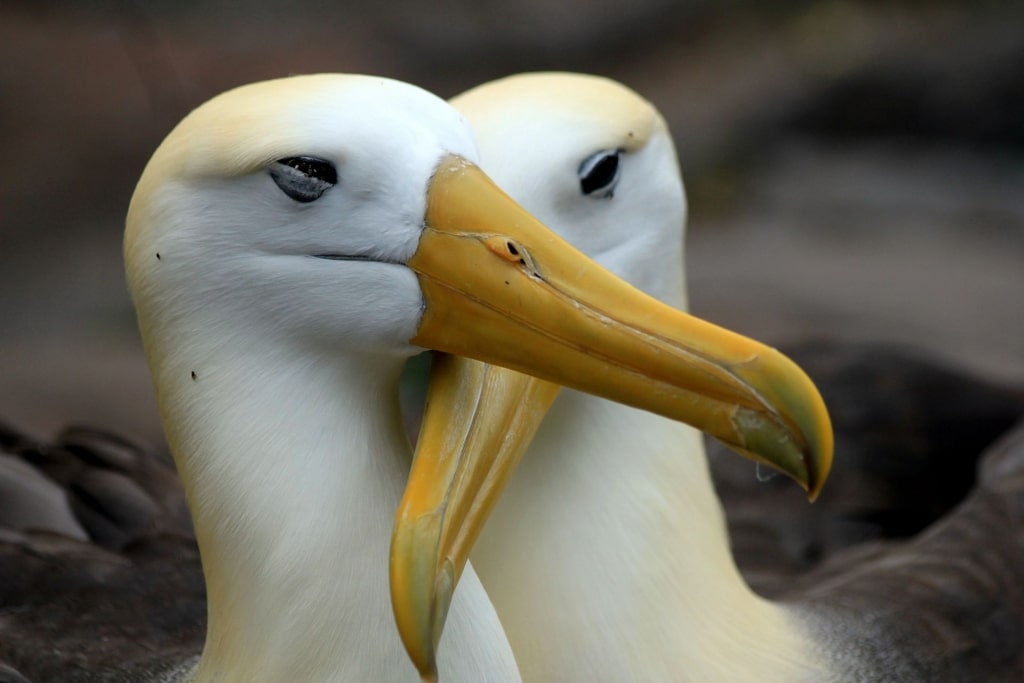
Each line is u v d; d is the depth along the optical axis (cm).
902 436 1227
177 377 634
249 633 643
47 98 2117
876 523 1147
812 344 1323
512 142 751
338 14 2439
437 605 574
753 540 1085
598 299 600
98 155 2078
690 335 589
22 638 870
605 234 783
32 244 1983
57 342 1798
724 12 2567
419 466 610
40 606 911
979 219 2206
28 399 1645
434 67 2438
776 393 581
